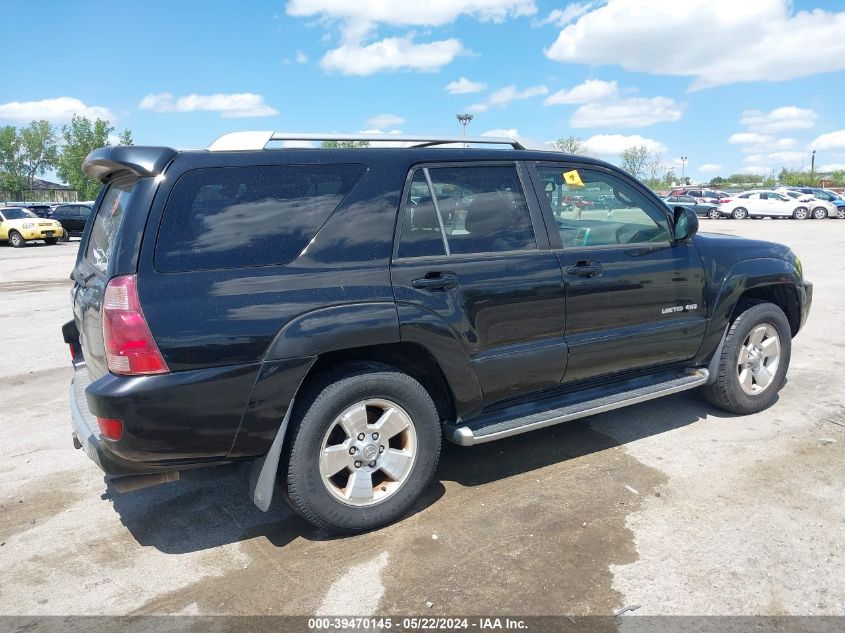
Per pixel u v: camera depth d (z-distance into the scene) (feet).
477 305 11.39
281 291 9.79
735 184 276.00
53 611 9.18
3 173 288.71
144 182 9.45
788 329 16.03
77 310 12.08
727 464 13.16
